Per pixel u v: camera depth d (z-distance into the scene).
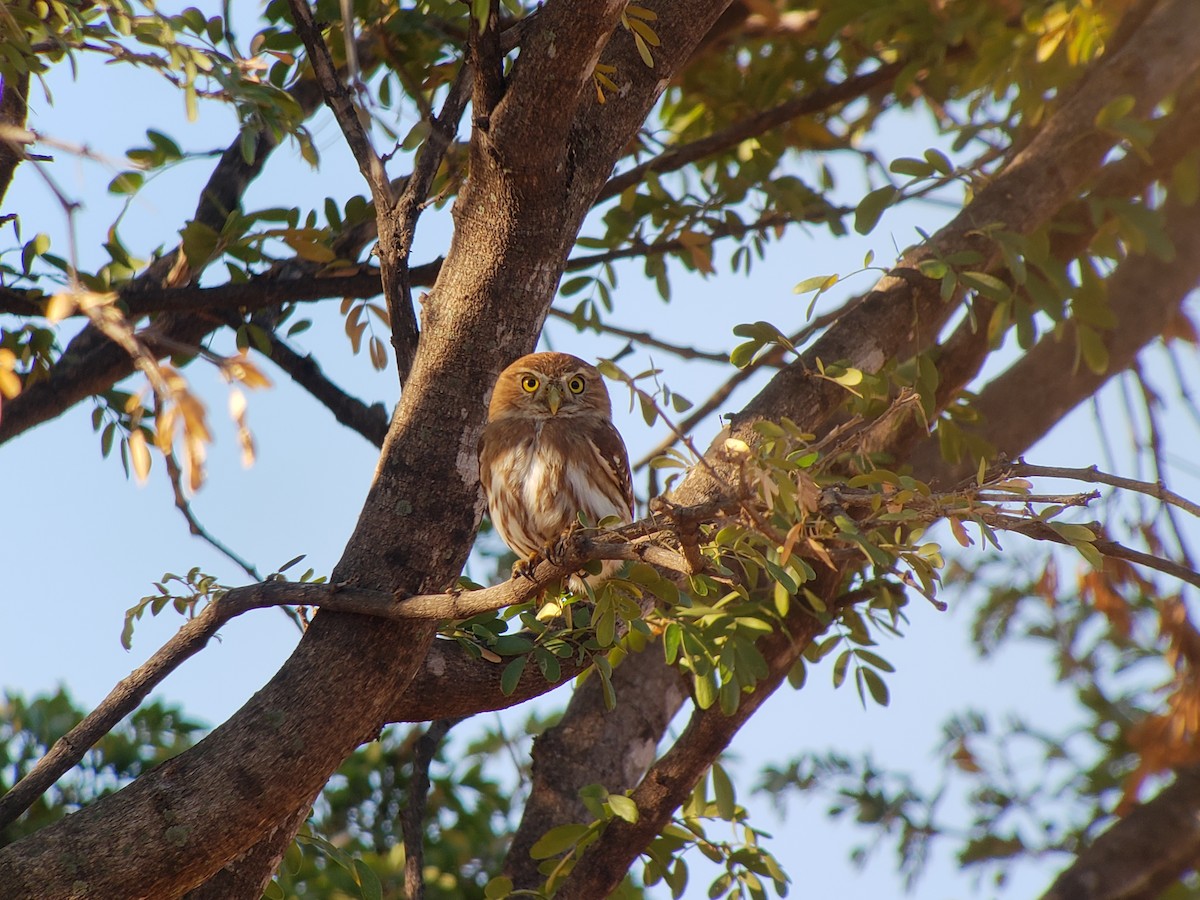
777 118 14.35
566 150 8.38
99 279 10.24
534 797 11.61
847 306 12.98
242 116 9.70
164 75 9.34
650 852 10.66
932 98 15.46
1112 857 13.73
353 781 14.04
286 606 8.43
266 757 7.56
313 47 9.16
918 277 10.25
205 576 8.74
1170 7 12.11
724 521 6.88
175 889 7.30
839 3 13.94
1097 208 11.19
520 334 8.71
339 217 11.65
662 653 12.02
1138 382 14.01
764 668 9.08
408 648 8.10
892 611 10.31
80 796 12.77
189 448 5.91
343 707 7.88
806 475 6.40
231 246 10.16
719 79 15.45
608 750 11.69
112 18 9.19
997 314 10.79
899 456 10.43
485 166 8.27
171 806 7.27
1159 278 14.15
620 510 10.97
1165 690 14.64
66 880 6.92
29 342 10.83
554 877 10.50
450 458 8.59
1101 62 12.36
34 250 10.17
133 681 7.93
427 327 8.76
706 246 13.22
